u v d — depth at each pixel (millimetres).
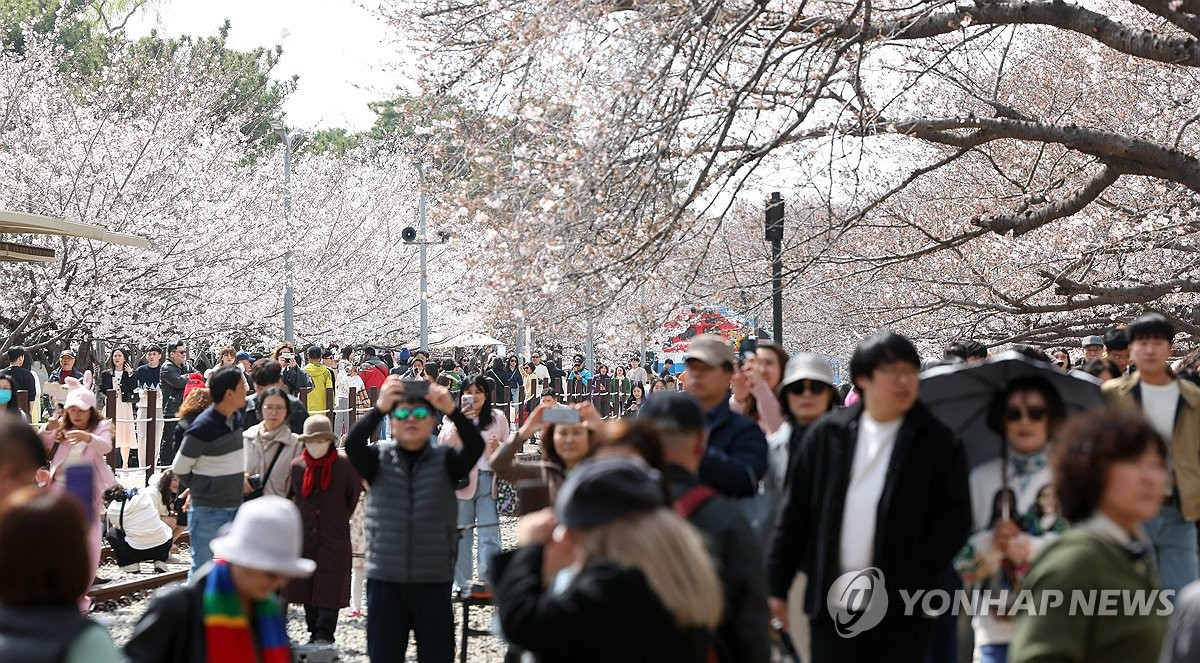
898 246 48281
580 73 27562
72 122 65875
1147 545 8898
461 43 32062
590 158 26375
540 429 18047
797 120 27000
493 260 29781
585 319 29438
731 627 10094
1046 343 45969
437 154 32000
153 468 41969
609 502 8461
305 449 21250
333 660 20188
